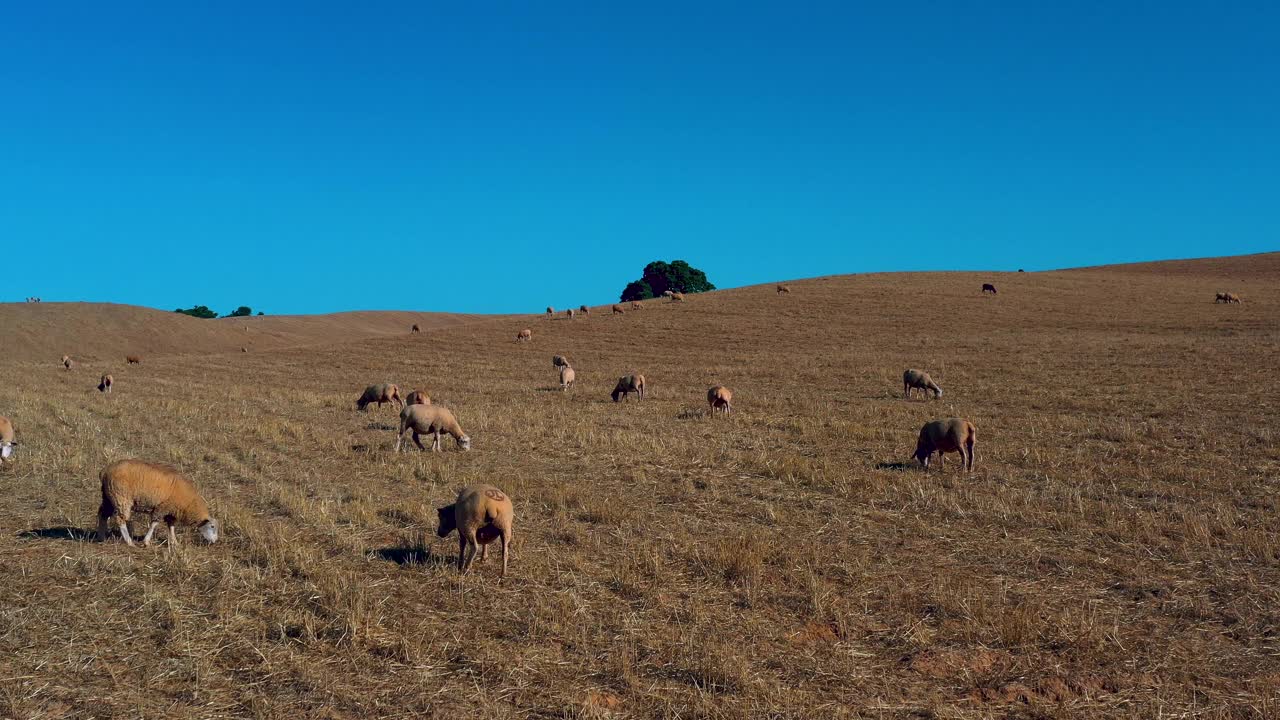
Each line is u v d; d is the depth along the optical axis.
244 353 56.91
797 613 9.27
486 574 10.34
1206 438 19.89
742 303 68.50
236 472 16.78
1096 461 17.69
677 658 8.04
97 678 7.51
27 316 86.25
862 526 12.73
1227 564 10.67
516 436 21.58
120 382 40.16
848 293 71.25
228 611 8.90
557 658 8.06
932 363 40.47
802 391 33.31
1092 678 7.74
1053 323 56.66
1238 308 60.41
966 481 15.88
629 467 17.45
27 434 20.91
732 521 13.17
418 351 53.81
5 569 10.20
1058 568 10.70
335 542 11.55
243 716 6.94
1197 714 7.10
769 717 7.00
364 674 7.67
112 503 10.97
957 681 7.76
